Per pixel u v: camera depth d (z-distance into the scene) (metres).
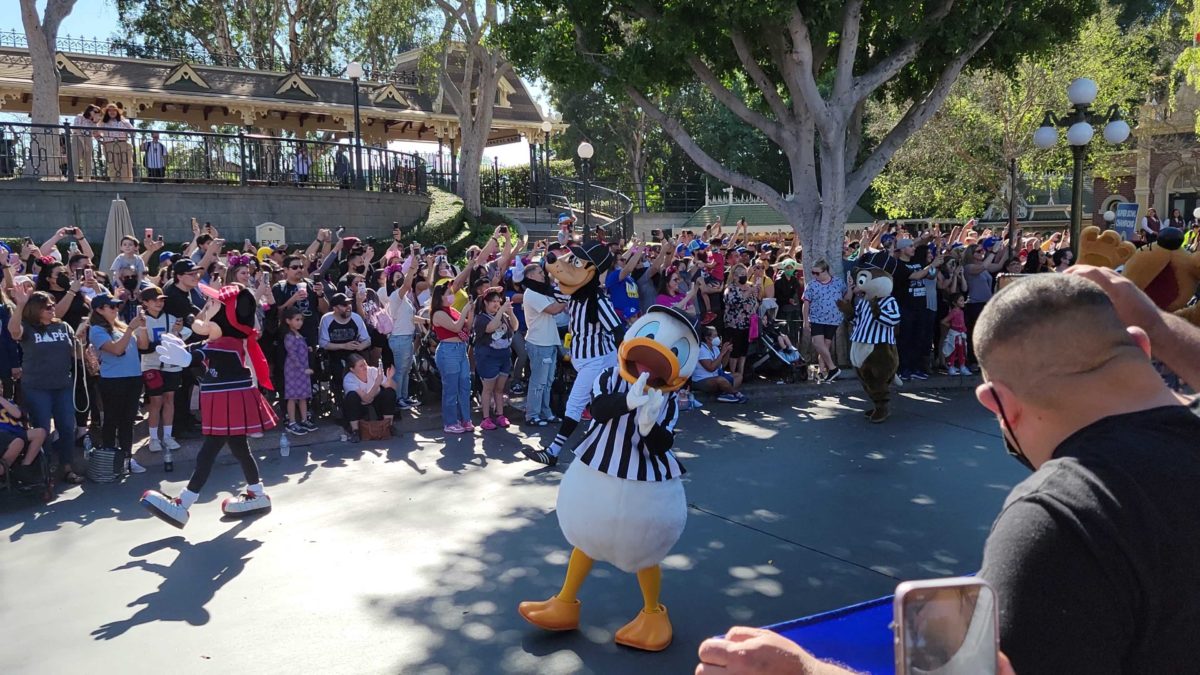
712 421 9.88
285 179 18.08
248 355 6.37
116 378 7.52
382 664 4.33
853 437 9.08
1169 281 4.33
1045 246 16.64
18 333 7.14
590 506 4.27
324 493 7.14
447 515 6.56
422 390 10.39
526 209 25.86
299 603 5.03
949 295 12.46
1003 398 1.64
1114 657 1.33
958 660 1.26
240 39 33.69
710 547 5.88
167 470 7.81
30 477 7.16
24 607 4.99
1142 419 1.50
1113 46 25.00
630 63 11.75
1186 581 1.35
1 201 14.52
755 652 1.51
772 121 12.38
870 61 13.50
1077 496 1.38
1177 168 29.38
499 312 9.36
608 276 11.08
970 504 6.82
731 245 14.95
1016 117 24.69
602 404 4.23
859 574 5.44
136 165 16.58
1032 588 1.34
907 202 28.05
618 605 5.00
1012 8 12.06
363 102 27.77
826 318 11.83
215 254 9.85
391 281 10.40
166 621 4.80
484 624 4.76
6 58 23.39
